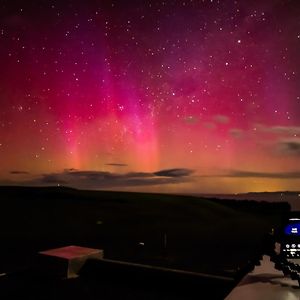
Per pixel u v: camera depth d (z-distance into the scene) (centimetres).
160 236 1989
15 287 503
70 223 2558
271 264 433
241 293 334
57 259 537
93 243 1655
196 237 1958
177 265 1155
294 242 364
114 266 521
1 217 2784
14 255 1212
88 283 509
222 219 3228
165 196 5700
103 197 5256
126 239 1830
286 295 326
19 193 5244
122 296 462
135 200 4994
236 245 1650
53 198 4853
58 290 487
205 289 447
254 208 4322
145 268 500
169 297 450
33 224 2422
